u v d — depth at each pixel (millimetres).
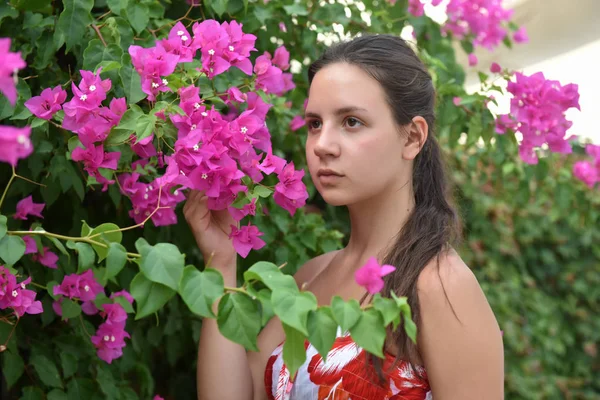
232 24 1340
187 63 1352
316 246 1998
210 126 1216
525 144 1908
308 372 1239
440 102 1938
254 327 930
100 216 1777
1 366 1731
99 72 1244
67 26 1378
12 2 1413
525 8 4328
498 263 3430
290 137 2006
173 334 1922
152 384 1864
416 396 1203
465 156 3010
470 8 2318
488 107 1936
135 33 1538
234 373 1344
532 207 3494
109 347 1577
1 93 1357
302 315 885
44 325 1597
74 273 1573
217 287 934
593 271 3727
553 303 3631
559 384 3504
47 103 1267
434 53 2211
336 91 1229
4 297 1319
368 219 1333
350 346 1218
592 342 3746
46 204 1635
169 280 919
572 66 4621
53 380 1562
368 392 1200
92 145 1255
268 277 917
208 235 1332
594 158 2898
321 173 1249
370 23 2062
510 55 4340
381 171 1246
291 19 1944
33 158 1528
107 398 1638
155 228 1740
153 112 1212
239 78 1535
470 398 1168
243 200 1235
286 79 1740
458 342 1170
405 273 1213
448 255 1227
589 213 3125
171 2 1751
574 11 4281
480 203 3248
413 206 1332
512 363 3346
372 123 1229
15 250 1126
